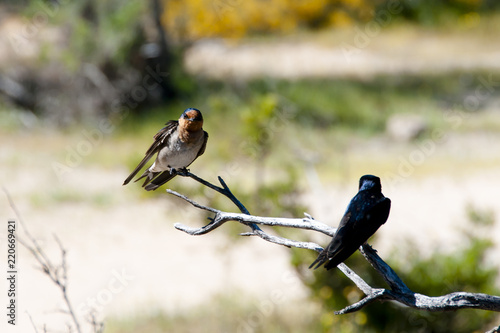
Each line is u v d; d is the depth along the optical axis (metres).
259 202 10.69
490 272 9.43
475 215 11.49
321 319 10.02
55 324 10.57
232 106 23.48
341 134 22.83
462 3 41.66
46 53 24.38
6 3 26.42
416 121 22.88
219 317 10.96
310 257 9.84
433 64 34.41
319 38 39.09
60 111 24.19
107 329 10.54
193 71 29.88
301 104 25.64
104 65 24.59
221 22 36.53
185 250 14.09
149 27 25.56
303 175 17.75
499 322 9.59
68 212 16.31
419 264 9.52
